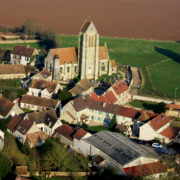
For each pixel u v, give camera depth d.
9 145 143.00
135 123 166.62
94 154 138.25
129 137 161.38
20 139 149.62
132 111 169.75
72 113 170.25
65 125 155.62
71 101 169.88
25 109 178.75
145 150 139.00
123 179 121.81
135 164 129.50
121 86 198.62
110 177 123.19
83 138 143.12
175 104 191.50
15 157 134.50
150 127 158.38
